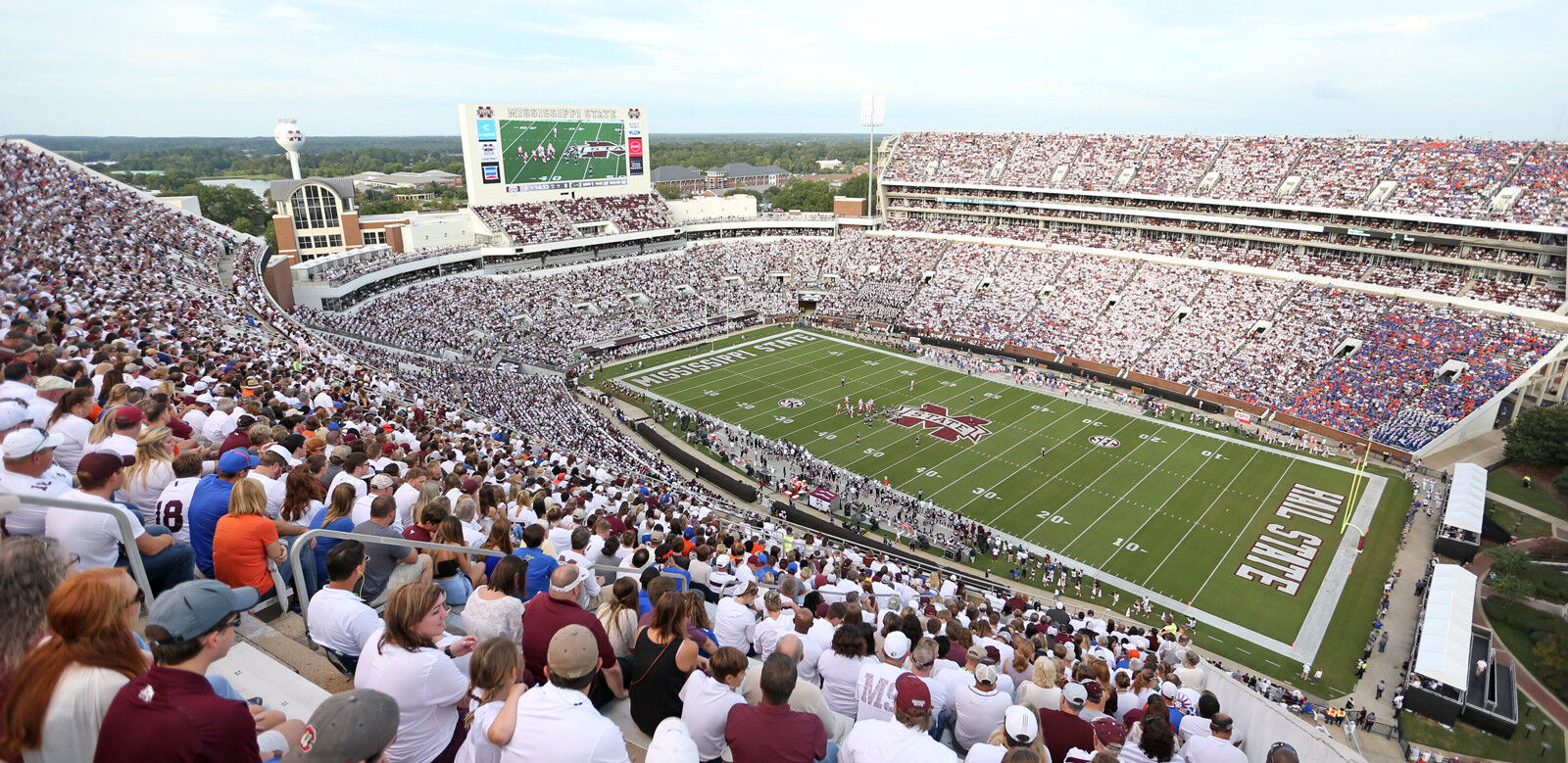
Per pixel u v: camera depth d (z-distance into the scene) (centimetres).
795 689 812
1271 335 6656
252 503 852
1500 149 6562
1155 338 7100
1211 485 4931
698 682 740
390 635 637
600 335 7781
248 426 1498
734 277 9500
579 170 8788
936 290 8794
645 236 9238
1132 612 3622
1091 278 8050
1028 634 1692
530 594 1074
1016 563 3991
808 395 6562
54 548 521
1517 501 4638
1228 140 8050
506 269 8144
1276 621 3578
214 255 5112
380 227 9012
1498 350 5694
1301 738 1380
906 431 5772
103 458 745
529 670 782
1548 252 6019
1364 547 4206
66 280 2945
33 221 3838
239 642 813
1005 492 4806
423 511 1068
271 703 711
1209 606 3681
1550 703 3034
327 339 5097
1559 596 3644
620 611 908
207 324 3162
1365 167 7106
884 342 8269
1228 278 7344
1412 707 2975
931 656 938
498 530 1136
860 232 10050
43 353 1449
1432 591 3359
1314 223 7175
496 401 5166
